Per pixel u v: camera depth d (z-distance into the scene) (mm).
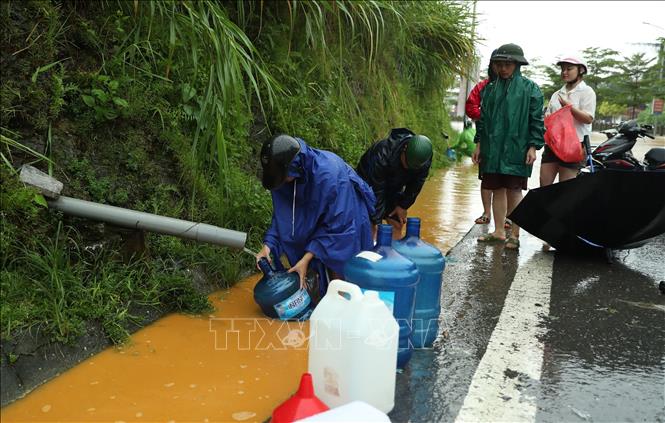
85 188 3338
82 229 3162
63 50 3520
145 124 3885
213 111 3805
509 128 5113
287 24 5656
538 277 4434
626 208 4551
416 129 10781
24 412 2238
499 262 4832
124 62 3789
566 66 5418
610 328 3418
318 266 3408
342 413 1919
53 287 2754
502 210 5492
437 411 2396
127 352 2768
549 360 2938
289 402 2068
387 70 9250
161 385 2496
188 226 3199
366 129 7262
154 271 3344
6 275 2656
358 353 2197
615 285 4312
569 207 4688
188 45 4223
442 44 10633
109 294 2947
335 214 3262
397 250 2979
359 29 6488
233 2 5281
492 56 5145
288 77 5758
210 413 2307
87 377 2518
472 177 10562
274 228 3473
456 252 5094
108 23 3830
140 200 3664
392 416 2344
